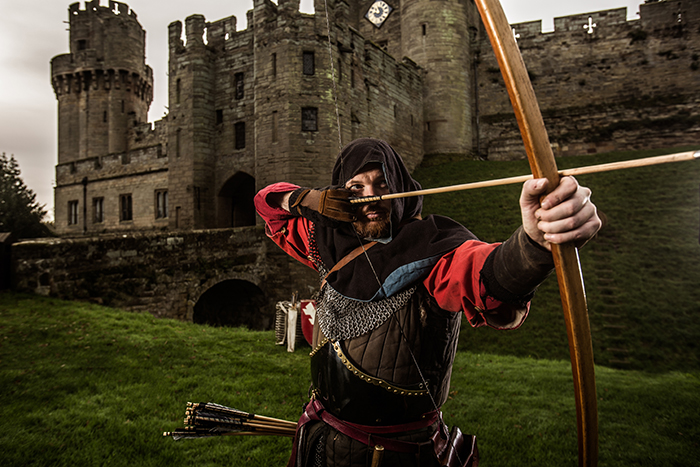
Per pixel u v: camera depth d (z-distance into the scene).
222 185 20.56
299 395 5.68
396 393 1.41
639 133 24.94
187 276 12.51
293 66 17.30
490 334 10.23
